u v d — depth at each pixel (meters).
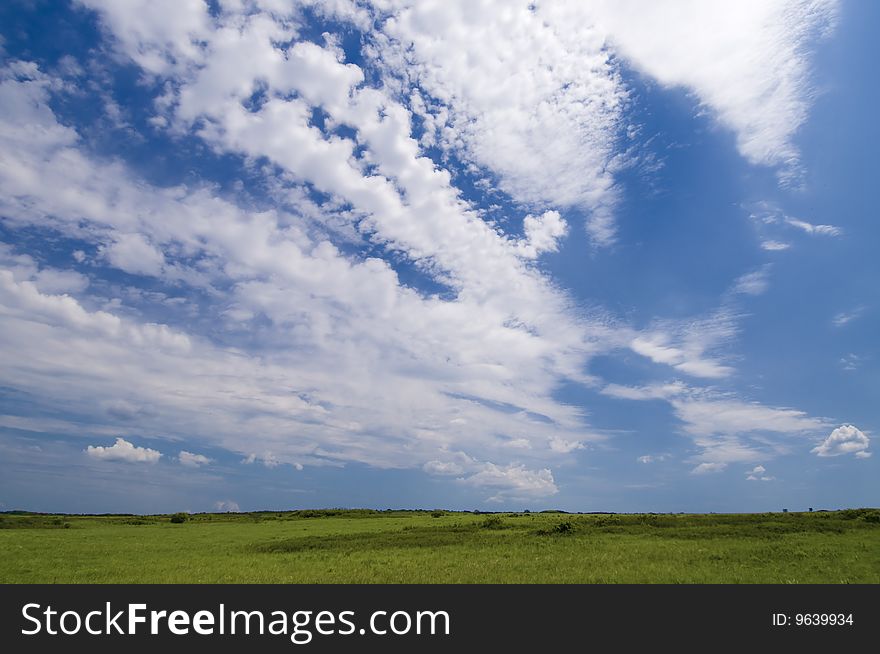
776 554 35.22
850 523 47.47
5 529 68.56
